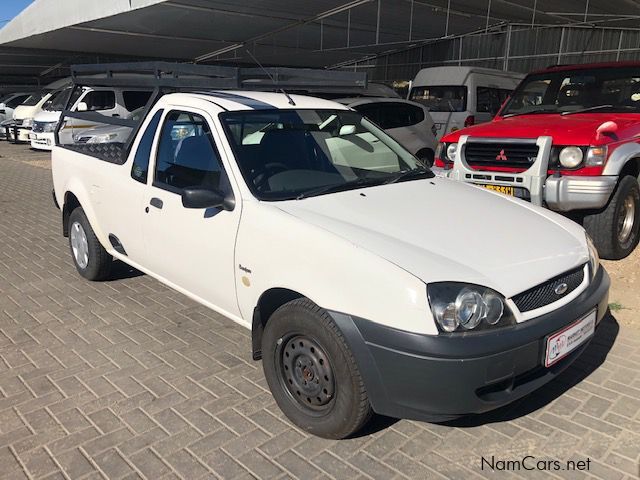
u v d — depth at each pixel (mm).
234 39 18812
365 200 3416
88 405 3342
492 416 3207
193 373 3703
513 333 2615
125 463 2838
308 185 3582
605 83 6531
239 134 3633
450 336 2525
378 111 9938
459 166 5875
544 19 16703
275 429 3107
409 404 2617
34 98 20844
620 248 5691
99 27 16312
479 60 20234
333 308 2746
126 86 4645
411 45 21312
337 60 24422
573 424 3125
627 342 4059
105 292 5141
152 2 13234
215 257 3496
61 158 5465
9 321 4535
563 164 5285
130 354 3967
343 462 2836
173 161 3945
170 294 5090
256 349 3365
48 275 5637
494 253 2908
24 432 3088
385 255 2717
